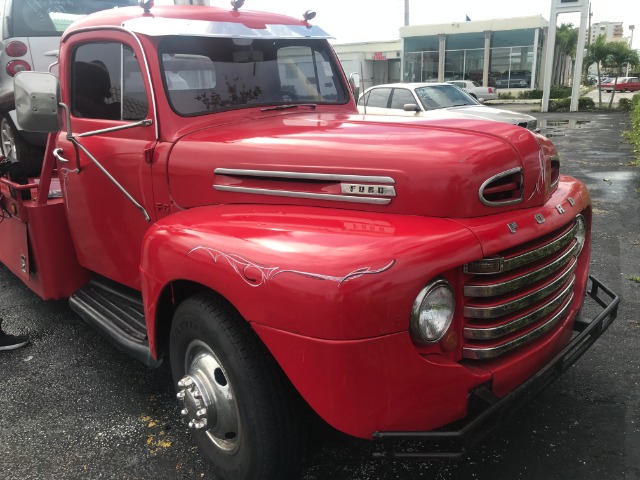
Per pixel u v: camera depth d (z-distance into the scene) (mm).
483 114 11156
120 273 3316
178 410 3084
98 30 3131
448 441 1912
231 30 3078
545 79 24797
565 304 2629
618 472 2480
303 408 2230
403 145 2279
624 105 24922
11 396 3270
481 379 2100
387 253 1892
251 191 2521
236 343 2148
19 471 2627
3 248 4395
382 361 1864
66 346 3895
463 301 2107
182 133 2857
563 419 2871
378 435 1909
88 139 3258
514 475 2480
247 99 3174
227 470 2385
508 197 2301
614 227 6266
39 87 2633
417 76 36031
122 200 3119
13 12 5566
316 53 3654
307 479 2504
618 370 3320
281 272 1921
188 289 2535
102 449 2775
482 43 33938
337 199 2305
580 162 10719
